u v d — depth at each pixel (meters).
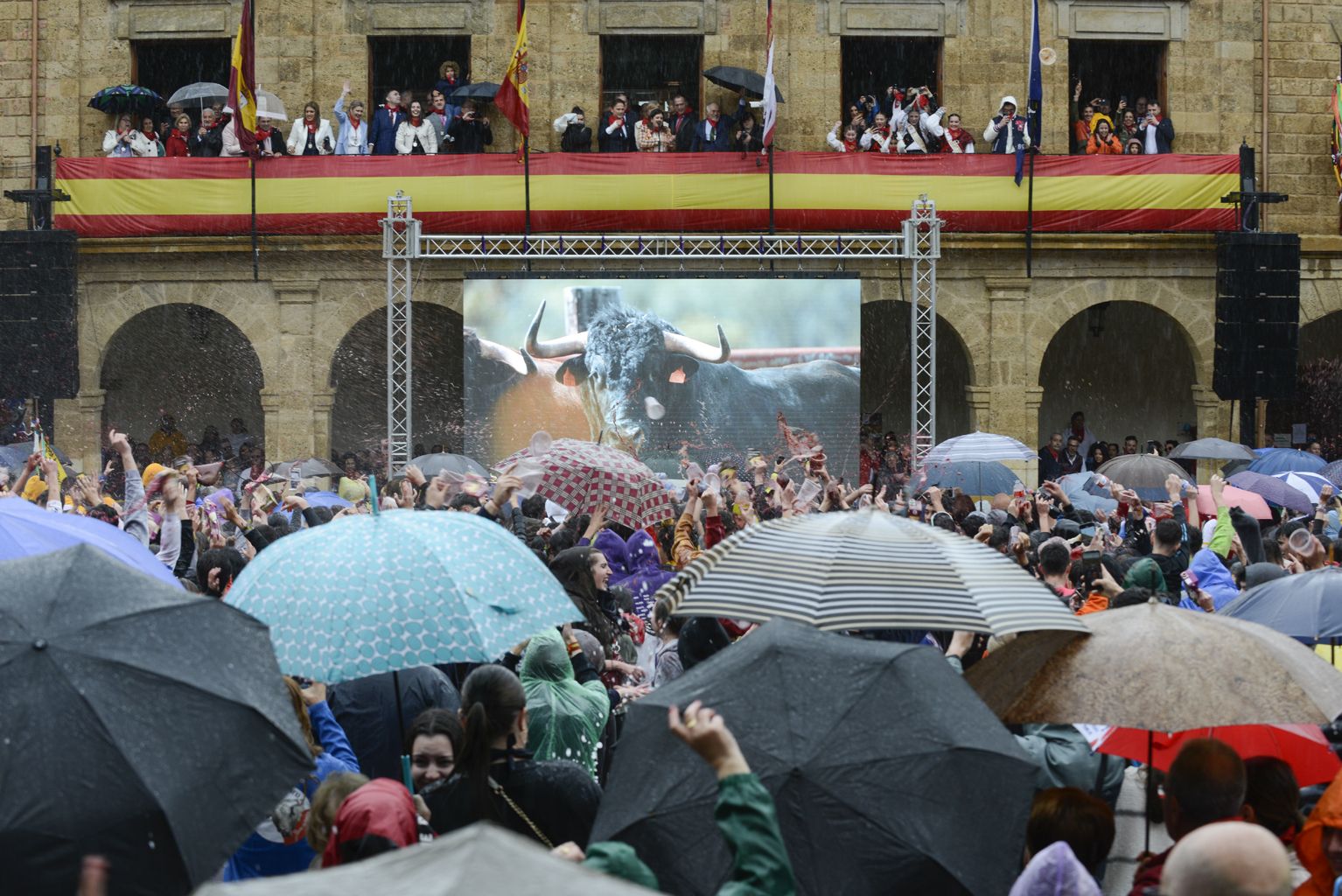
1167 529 11.84
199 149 28.75
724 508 13.43
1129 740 7.11
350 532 6.82
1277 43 29.67
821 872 5.01
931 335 26.80
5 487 13.66
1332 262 29.67
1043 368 33.66
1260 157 29.73
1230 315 27.48
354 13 29.25
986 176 27.56
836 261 28.59
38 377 26.45
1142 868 5.65
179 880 4.62
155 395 32.34
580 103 29.33
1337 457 33.53
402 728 7.38
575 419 27.03
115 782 4.61
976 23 29.42
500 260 27.98
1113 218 27.77
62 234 26.39
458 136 28.58
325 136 28.36
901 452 29.80
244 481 28.86
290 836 6.62
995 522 16.06
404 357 28.28
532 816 6.30
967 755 5.18
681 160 27.23
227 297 28.67
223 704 4.93
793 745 5.14
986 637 9.11
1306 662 6.38
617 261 28.02
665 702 5.45
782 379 27.05
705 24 29.27
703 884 5.10
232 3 29.25
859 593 6.39
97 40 29.36
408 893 2.76
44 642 4.82
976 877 5.04
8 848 4.53
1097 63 32.00
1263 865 3.80
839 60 29.33
